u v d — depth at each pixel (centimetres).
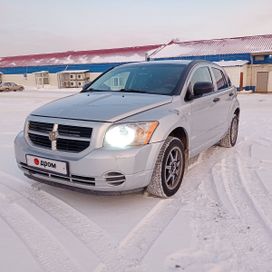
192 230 268
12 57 5238
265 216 290
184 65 416
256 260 226
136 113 303
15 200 333
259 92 2688
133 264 224
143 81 402
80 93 417
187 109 358
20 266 222
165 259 229
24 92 3138
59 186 307
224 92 490
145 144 293
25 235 263
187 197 337
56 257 232
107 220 288
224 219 286
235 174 407
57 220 289
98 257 232
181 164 351
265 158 480
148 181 303
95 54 4403
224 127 502
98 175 277
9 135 703
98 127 281
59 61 4488
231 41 3247
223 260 227
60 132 297
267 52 2634
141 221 286
